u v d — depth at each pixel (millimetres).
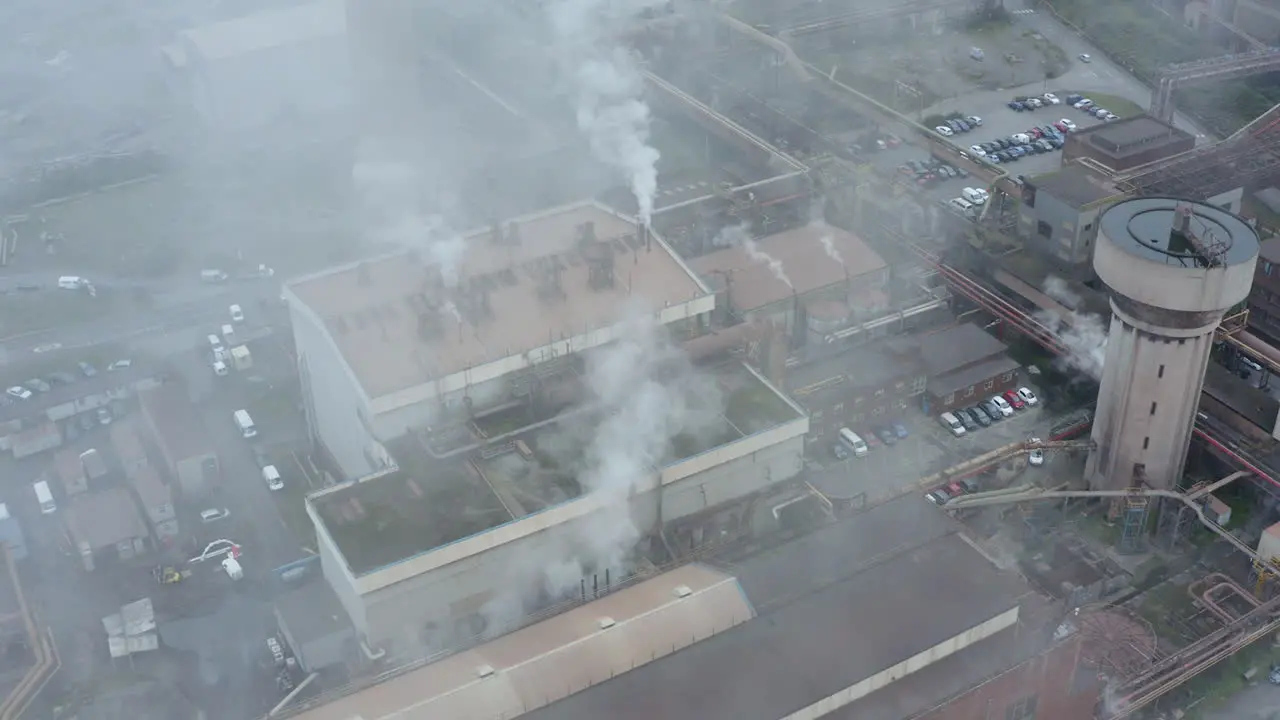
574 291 101000
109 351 120000
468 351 93938
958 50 180875
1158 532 92625
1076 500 95188
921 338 109000
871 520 81625
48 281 133500
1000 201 125250
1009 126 158500
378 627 79375
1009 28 186750
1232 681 80938
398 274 103500
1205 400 97375
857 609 72562
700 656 69812
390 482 85562
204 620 88125
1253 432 94125
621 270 103812
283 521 97562
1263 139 130250
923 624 71250
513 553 82562
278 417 110312
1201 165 123750
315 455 105500
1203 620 84438
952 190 141875
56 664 82688
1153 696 76625
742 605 74688
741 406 92062
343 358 92562
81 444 106000
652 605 74938
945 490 94562
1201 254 82312
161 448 100500
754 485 91375
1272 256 110500
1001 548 91000
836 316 109062
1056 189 115438
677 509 88562
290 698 75375
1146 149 127250
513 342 95062
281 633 85375
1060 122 157000
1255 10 173625
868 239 125188
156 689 81625
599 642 72375
